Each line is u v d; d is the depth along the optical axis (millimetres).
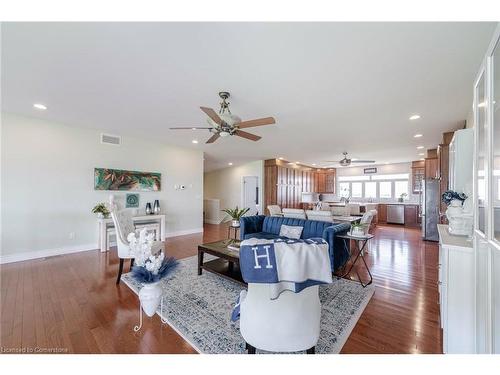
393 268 3512
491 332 1153
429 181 5477
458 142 2523
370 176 9695
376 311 2229
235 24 1618
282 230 3957
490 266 1188
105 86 2604
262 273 1241
